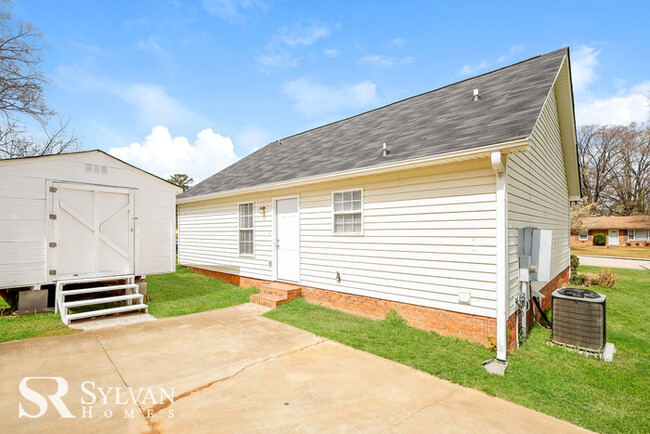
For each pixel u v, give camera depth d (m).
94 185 6.87
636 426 3.34
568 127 9.39
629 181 41.25
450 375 4.17
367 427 3.00
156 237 7.73
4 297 7.59
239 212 10.32
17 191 6.02
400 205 6.19
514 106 5.96
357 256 6.96
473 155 4.88
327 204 7.61
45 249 6.28
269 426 2.96
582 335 5.46
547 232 5.69
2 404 3.20
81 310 6.80
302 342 5.25
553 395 3.91
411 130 7.46
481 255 5.11
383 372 4.23
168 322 6.27
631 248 33.72
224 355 4.65
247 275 9.96
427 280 5.79
